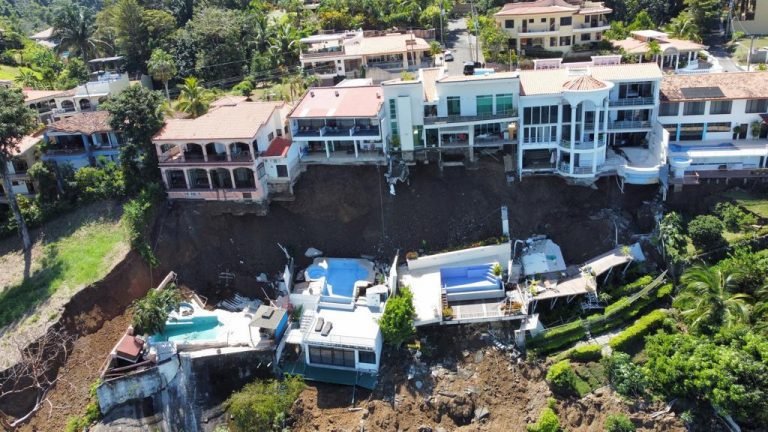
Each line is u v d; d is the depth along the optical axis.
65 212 70.12
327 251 69.19
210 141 66.62
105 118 77.31
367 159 70.25
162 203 69.19
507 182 69.19
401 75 81.19
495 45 91.00
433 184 69.88
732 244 59.31
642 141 71.19
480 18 106.25
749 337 49.78
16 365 54.44
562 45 94.31
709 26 103.31
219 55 100.00
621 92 68.25
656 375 51.66
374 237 68.88
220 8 117.62
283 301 63.62
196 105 79.94
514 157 70.12
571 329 57.84
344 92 75.06
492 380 56.25
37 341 55.88
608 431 50.44
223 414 55.56
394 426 53.59
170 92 100.19
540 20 93.31
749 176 64.38
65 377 56.38
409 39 94.50
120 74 99.19
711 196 64.69
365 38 97.19
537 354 56.84
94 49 111.00
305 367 57.97
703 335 52.81
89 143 76.31
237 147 68.56
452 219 68.38
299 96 86.94
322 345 57.00
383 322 57.75
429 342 59.06
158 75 88.94
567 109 66.38
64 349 56.91
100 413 55.03
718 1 102.25
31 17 185.50
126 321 61.72
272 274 68.06
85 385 56.66
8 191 65.81
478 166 70.19
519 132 67.44
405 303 58.22
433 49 95.12
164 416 55.50
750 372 46.84
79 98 91.75
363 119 70.62
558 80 67.81
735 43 99.25
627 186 67.19
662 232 62.06
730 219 60.97
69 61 114.38
